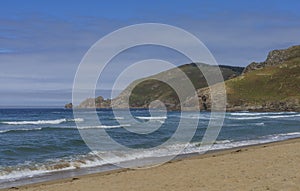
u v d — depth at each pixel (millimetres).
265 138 30297
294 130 38719
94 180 12953
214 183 11305
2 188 12258
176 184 11555
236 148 23125
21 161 18422
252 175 12320
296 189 9984
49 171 15492
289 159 15992
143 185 11672
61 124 51812
